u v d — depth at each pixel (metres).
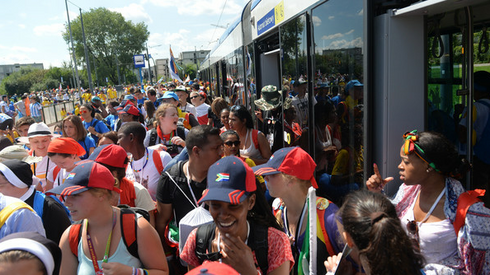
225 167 1.82
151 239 2.20
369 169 2.63
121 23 92.88
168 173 2.88
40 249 1.66
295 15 4.17
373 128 2.61
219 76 13.77
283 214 2.47
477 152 3.35
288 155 2.25
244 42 7.71
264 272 1.88
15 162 2.75
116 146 2.90
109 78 93.12
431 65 3.21
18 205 2.48
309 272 2.05
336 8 3.09
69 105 26.17
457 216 1.94
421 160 2.03
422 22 2.51
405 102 2.53
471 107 2.86
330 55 3.26
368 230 1.37
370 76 2.59
